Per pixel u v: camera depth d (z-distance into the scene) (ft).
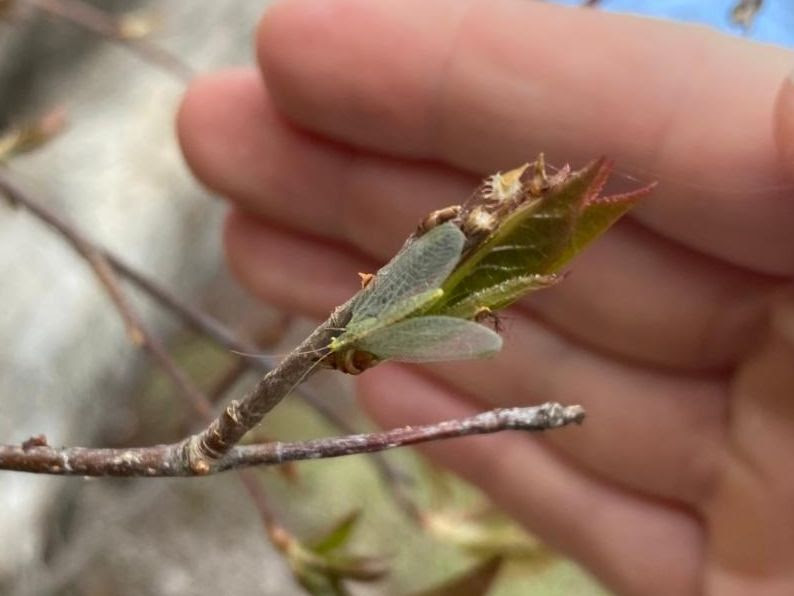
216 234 1.55
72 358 1.26
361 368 0.37
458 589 0.71
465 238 0.36
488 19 0.70
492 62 0.70
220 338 0.87
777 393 0.73
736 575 0.81
